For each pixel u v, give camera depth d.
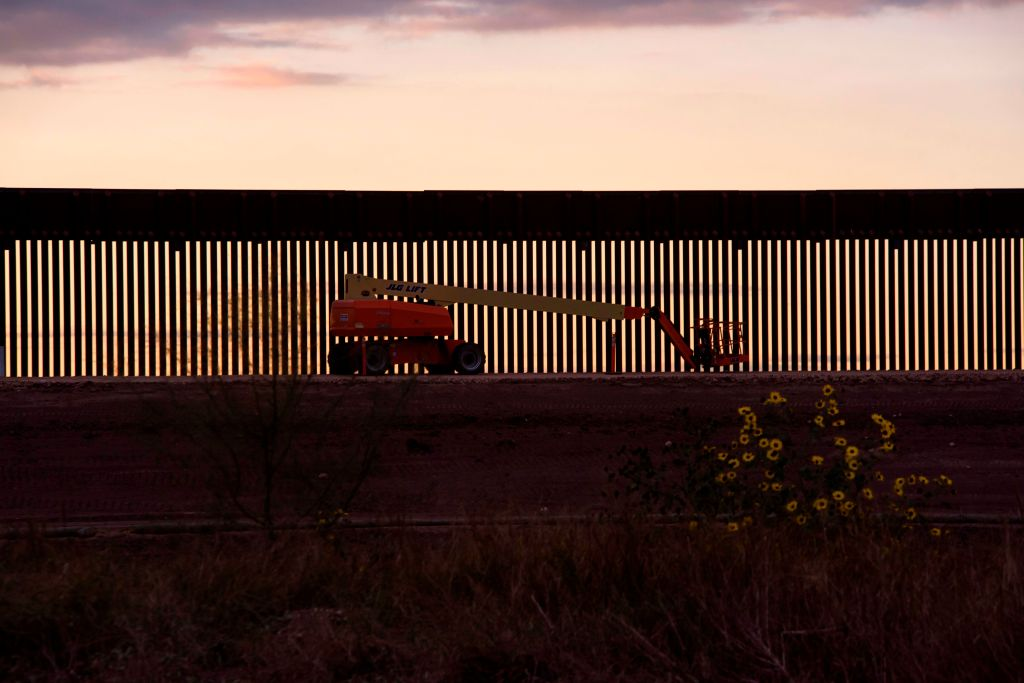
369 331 50.97
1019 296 61.41
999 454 34.88
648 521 19.77
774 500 20.66
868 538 18.17
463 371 52.19
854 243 61.53
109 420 37.06
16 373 58.34
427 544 21.11
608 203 61.31
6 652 14.01
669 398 41.25
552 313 58.84
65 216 58.72
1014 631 12.84
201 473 30.39
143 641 14.02
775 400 21.98
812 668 12.70
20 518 27.22
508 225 61.09
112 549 21.19
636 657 13.55
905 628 13.22
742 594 14.61
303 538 20.84
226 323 23.34
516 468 33.31
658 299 61.00
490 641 13.80
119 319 58.69
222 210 59.75
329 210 60.16
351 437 33.66
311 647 14.04
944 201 61.50
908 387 43.06
